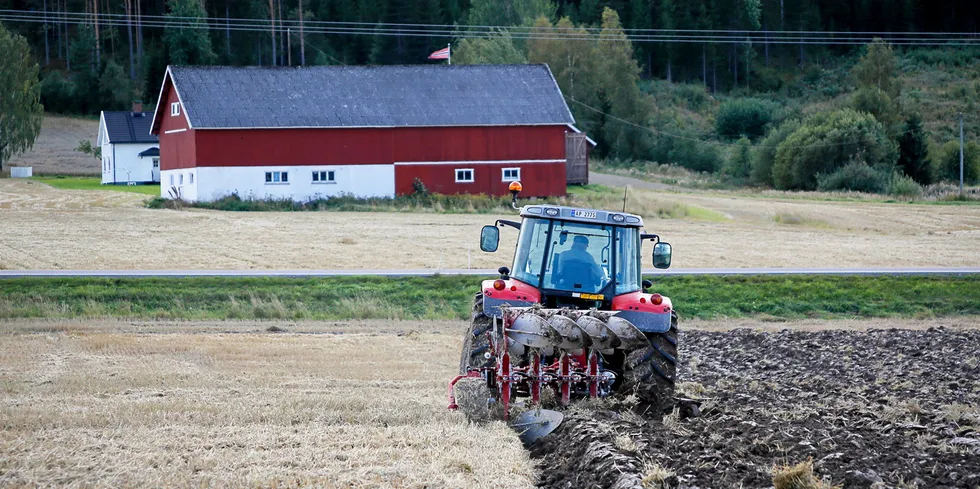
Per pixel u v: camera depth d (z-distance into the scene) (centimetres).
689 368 6756
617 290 4862
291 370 6216
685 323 10300
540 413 4222
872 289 11762
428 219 18688
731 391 5578
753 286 11744
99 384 5441
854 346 7900
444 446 3784
